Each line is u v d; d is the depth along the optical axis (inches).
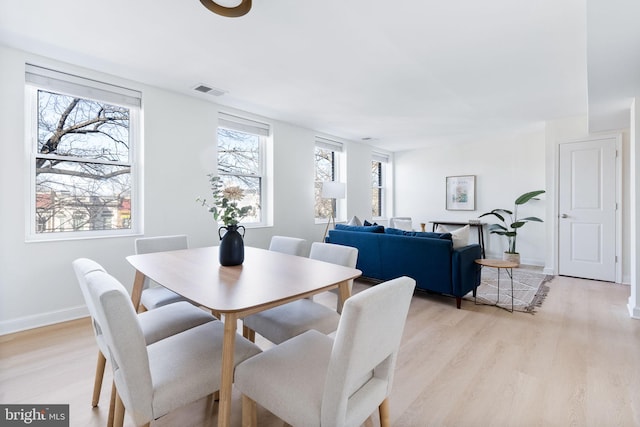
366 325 36.3
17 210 96.8
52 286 103.1
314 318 66.6
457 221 241.1
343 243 157.2
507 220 218.4
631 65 87.4
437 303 128.5
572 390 68.7
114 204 119.0
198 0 71.9
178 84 123.3
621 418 59.8
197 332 56.6
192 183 137.3
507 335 97.5
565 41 89.0
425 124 184.5
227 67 107.6
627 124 147.3
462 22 80.0
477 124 183.8
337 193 193.9
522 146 211.8
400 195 273.0
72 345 88.0
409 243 131.3
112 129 118.5
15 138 96.0
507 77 114.9
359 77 115.3
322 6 73.6
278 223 175.0
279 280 58.8
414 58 100.3
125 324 38.2
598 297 135.3
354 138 223.5
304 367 45.9
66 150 108.3
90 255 110.7
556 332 99.5
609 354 84.7
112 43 91.8
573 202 169.3
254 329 68.8
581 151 166.6
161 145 127.6
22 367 76.7
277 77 116.1
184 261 76.1
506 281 163.2
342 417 37.2
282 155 177.2
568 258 171.6
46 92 104.3
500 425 58.1
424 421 59.2
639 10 61.7
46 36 88.2
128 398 40.2
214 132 145.0
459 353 86.0
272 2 72.0
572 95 133.7
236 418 60.4
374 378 47.0
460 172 241.3
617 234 157.9
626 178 156.2
